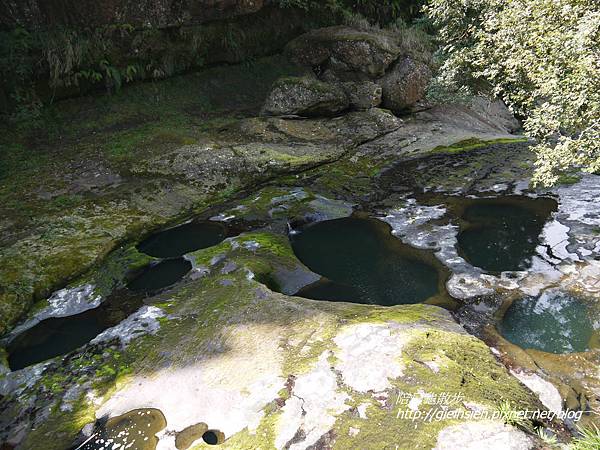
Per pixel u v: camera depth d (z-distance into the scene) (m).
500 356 3.73
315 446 2.87
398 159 7.97
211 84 9.91
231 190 7.02
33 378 3.82
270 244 5.52
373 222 6.15
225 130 8.70
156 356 3.86
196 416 3.25
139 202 6.55
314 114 9.33
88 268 5.32
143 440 3.15
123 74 8.86
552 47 4.50
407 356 3.46
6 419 3.49
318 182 7.27
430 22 11.66
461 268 4.96
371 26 11.85
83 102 8.46
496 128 10.41
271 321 4.03
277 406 3.17
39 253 5.35
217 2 9.52
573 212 5.82
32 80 7.93
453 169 7.41
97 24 8.41
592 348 3.79
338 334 3.76
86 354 4.01
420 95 10.02
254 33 10.52
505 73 6.38
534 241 5.35
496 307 4.34
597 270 4.66
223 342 3.86
